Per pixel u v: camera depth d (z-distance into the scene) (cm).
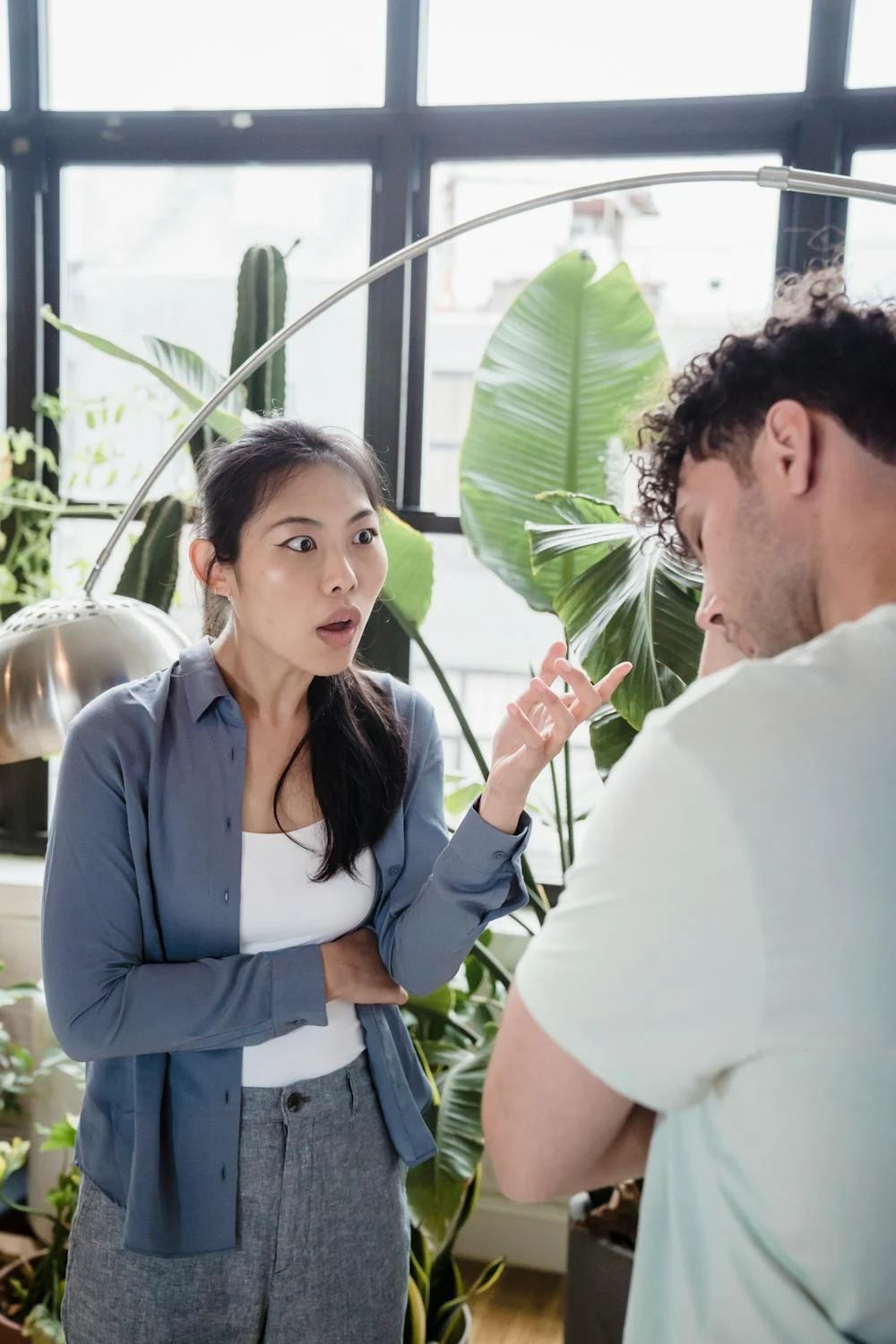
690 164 259
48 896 132
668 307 264
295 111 271
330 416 281
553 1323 242
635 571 176
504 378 222
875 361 70
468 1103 200
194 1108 132
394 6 261
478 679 296
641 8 255
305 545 129
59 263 290
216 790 135
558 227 270
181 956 135
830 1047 63
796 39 248
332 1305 135
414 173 269
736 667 69
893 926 62
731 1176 69
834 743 65
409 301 272
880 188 128
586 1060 69
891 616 69
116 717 135
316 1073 135
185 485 288
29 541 284
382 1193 140
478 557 220
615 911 67
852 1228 65
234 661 141
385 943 142
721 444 75
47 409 276
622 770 70
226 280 286
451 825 246
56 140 286
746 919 63
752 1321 68
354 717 141
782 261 254
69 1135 218
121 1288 132
